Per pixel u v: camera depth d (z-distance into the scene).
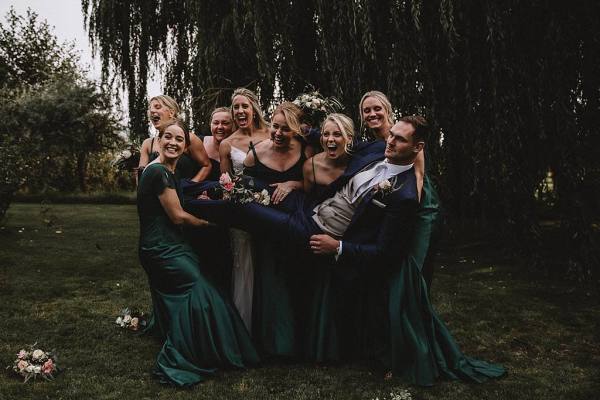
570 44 6.03
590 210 6.09
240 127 3.91
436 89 6.53
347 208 3.37
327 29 6.55
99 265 6.84
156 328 3.93
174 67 9.00
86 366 3.39
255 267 3.65
